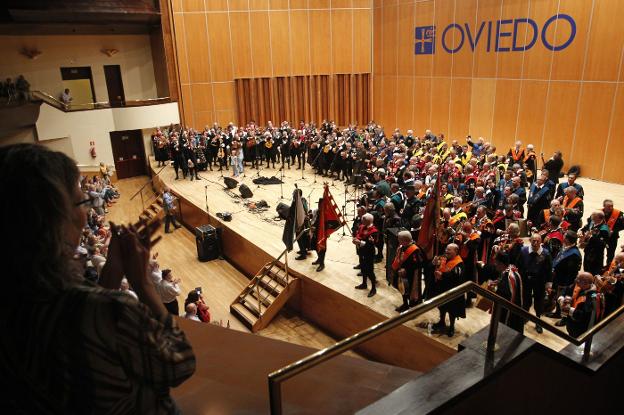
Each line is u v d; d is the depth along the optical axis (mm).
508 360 2840
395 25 26156
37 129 22594
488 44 21297
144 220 1431
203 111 26906
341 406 2717
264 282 13695
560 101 18891
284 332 12539
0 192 1040
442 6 23109
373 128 23703
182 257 17266
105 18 23391
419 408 2441
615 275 7746
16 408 1102
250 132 23219
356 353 11164
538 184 12859
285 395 2809
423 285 11102
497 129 21719
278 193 19422
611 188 17203
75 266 1180
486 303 9930
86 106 23594
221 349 3223
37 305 1076
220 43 26344
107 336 1088
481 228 10688
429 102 25094
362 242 10953
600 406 4133
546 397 3383
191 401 2568
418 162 16500
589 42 17547
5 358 1082
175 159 21766
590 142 18203
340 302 11578
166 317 1310
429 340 9336
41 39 24016
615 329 4074
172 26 25328
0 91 21062
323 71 28078
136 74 26859
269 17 26703
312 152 21812
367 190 14109
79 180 1200
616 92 17078
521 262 8703
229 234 16344
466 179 14234
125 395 1139
